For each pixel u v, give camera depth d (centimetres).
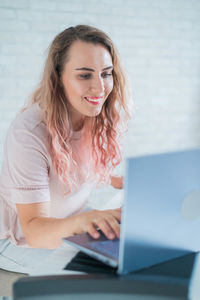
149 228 75
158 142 327
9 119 262
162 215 76
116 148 147
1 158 265
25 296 67
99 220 92
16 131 118
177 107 328
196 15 311
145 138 319
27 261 124
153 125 320
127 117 149
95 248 84
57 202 134
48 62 122
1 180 133
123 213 70
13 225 130
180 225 81
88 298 67
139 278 73
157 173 72
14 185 113
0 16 242
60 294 67
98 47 115
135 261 76
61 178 126
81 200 144
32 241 103
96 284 69
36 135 118
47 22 256
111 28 278
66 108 126
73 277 71
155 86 311
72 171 132
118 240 88
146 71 303
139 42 293
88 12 267
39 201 112
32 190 111
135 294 68
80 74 114
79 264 85
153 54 302
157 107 318
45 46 258
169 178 74
